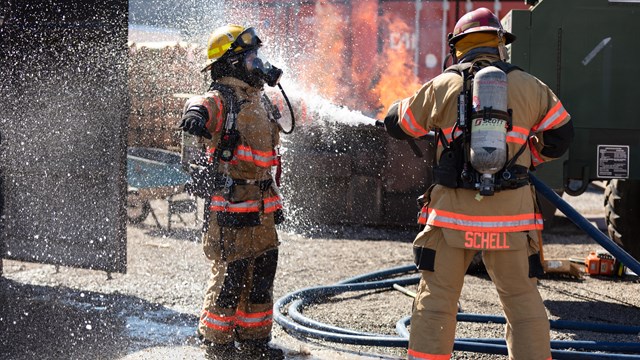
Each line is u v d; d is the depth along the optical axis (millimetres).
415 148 4973
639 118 6723
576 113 6762
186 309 6473
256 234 5117
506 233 4254
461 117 4250
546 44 6762
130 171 10016
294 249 9133
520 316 4277
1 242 7070
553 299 7137
